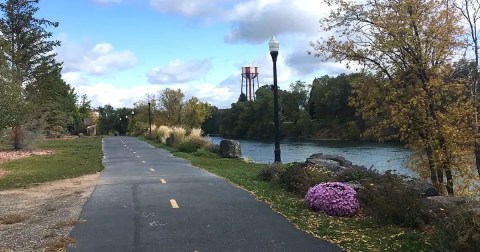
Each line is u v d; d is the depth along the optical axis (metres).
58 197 10.91
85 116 83.00
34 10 42.97
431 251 5.79
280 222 7.89
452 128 12.62
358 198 8.52
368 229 7.30
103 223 7.91
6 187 12.81
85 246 6.46
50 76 46.44
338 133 77.38
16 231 7.42
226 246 6.43
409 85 13.84
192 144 29.31
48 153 27.75
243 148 50.38
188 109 62.78
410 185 8.55
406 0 12.88
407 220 7.32
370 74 14.45
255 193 11.11
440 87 12.94
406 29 12.70
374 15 13.68
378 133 14.61
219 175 15.23
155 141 44.88
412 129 13.60
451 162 13.11
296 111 99.81
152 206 9.48
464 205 6.05
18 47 42.34
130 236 7.01
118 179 14.32
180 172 16.41
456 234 5.19
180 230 7.38
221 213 8.70
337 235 6.95
